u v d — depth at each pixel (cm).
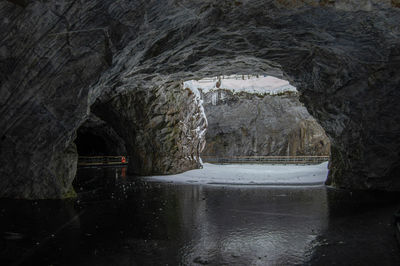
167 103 1641
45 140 825
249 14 723
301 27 779
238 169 1895
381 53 814
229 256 418
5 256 414
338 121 1102
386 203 811
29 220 618
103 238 498
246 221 621
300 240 493
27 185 870
